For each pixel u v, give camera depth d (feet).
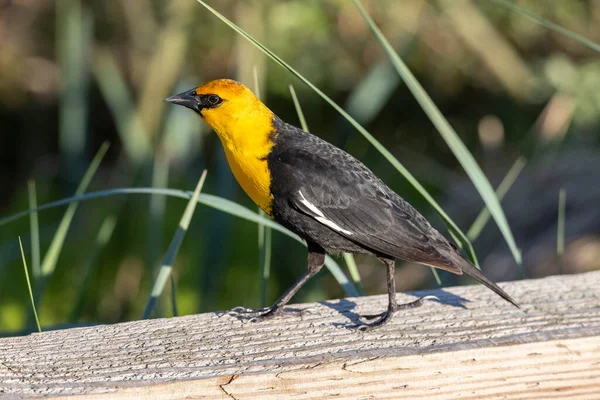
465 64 57.72
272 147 22.71
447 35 57.11
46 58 61.52
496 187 44.09
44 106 59.06
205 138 51.13
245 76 42.19
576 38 22.07
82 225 42.80
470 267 20.36
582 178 41.45
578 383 15.87
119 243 40.96
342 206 21.91
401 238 21.62
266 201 22.88
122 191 21.52
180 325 17.71
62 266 39.45
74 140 40.27
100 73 45.29
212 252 29.19
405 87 56.95
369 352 15.49
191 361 15.51
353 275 23.02
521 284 19.77
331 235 22.26
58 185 50.65
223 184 29.84
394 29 56.44
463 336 16.31
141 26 54.29
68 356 15.80
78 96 40.04
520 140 53.16
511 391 15.70
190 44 54.85
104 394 14.11
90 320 37.35
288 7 54.44
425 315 17.95
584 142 48.60
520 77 55.11
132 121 38.40
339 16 56.13
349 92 56.65
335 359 15.08
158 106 45.93
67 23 39.55
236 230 42.11
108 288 38.96
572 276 20.33
